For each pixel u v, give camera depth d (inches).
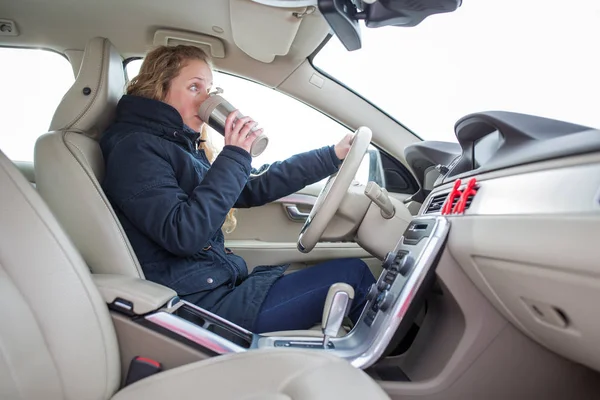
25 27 62.4
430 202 41.5
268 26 52.9
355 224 51.3
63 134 37.0
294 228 75.9
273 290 42.0
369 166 78.2
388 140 75.2
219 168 38.4
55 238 24.3
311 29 58.4
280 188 53.8
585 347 25.6
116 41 65.8
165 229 36.0
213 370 25.9
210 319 33.4
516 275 26.4
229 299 40.3
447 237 32.9
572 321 24.7
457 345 32.6
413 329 44.9
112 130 41.3
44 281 23.3
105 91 40.4
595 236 19.9
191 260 40.6
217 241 44.9
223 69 69.8
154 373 29.0
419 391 32.8
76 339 24.4
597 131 23.1
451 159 50.2
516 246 24.9
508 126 30.7
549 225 22.7
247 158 39.4
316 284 41.6
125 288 30.0
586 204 21.3
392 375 35.4
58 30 63.2
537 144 28.0
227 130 39.1
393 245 50.3
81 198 34.6
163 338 29.4
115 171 38.4
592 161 22.4
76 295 24.7
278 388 24.0
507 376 32.7
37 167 35.6
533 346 32.5
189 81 45.3
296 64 68.6
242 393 23.8
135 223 37.8
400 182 79.0
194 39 63.7
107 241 34.7
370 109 73.5
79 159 35.6
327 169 54.4
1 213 22.6
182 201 37.9
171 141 42.6
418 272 32.7
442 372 32.8
